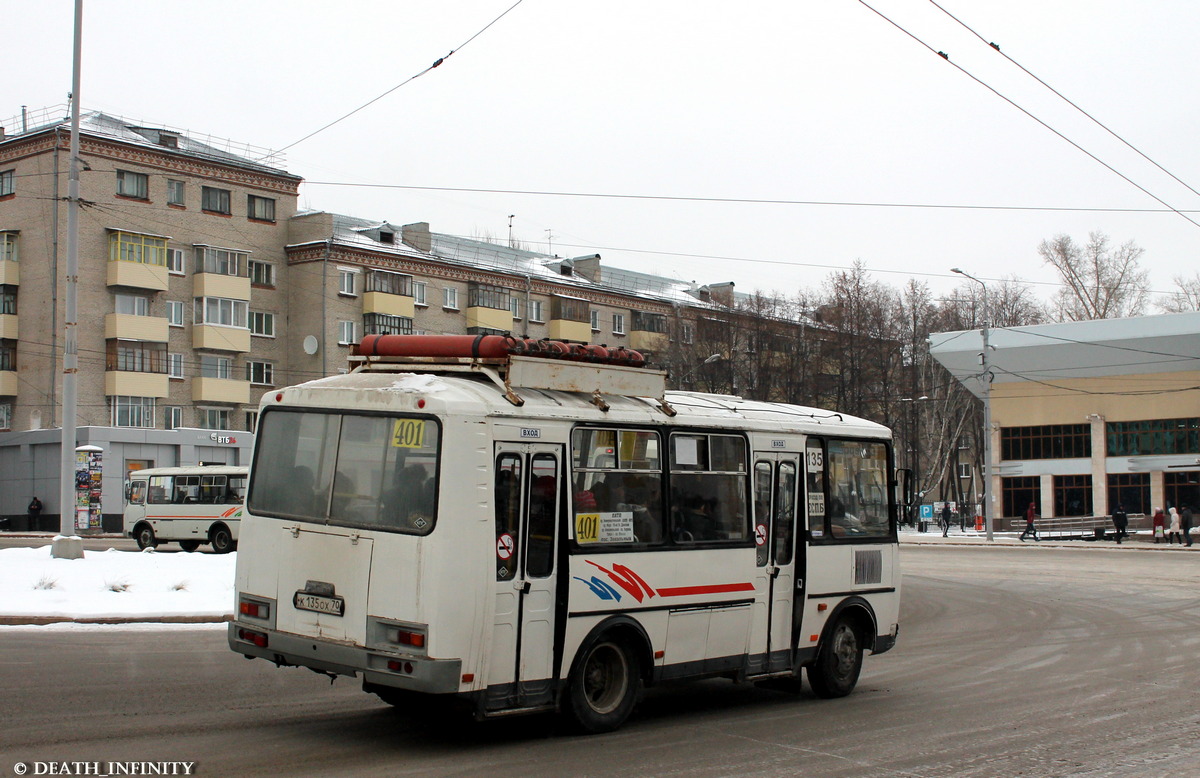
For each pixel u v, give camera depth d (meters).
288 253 56.22
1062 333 53.44
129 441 48.28
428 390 8.13
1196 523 51.72
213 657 12.25
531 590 8.30
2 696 9.40
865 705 10.85
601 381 9.22
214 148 55.53
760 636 10.30
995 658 14.62
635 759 7.99
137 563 20.44
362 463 8.27
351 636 8.02
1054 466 55.88
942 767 8.07
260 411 9.01
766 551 10.41
